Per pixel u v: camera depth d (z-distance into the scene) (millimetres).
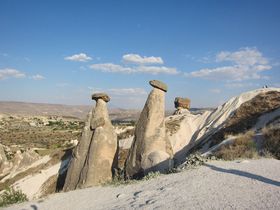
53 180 30953
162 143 20219
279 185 8852
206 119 37844
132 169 19828
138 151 20016
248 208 7270
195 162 13336
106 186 13312
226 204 7711
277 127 18578
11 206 12242
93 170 21219
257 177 9859
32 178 31938
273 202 7473
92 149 21859
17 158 38281
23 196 13883
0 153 39938
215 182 9891
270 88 37594
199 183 10008
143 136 20312
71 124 139500
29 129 115375
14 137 89438
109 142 22141
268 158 13742
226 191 8805
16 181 33344
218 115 36562
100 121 22594
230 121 32406
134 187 11672
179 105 48062
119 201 10047
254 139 17844
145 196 9805
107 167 21547
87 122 24109
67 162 33000
